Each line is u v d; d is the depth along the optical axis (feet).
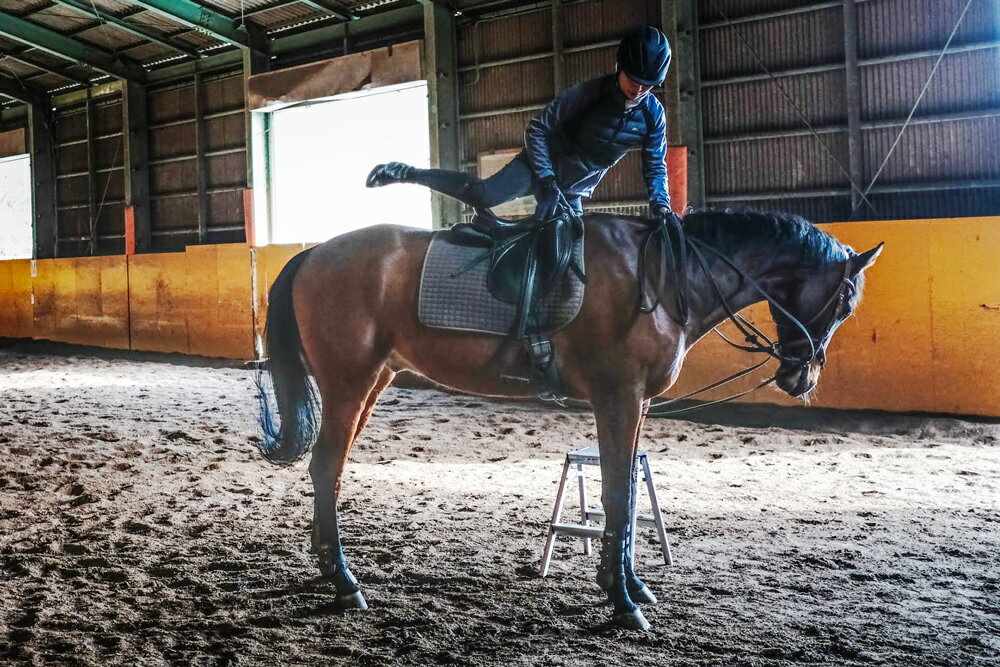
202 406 32.53
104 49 57.77
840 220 34.32
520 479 20.54
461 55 44.27
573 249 11.69
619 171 39.70
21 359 50.75
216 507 17.95
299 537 15.65
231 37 50.93
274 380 12.76
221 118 55.36
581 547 14.80
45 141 65.92
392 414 30.76
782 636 10.73
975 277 25.53
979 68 30.99
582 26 40.37
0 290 60.34
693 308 11.94
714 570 13.43
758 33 35.55
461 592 12.54
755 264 12.00
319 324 12.35
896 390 26.96
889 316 26.96
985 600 12.05
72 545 15.16
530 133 12.14
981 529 15.71
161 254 49.29
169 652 10.50
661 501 18.11
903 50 32.42
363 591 12.69
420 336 12.12
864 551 14.40
